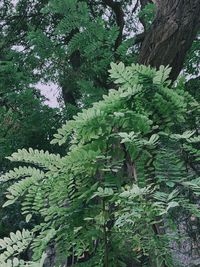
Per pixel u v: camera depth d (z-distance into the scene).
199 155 2.52
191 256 4.14
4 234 6.82
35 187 2.26
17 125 6.37
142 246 2.25
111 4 6.99
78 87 6.42
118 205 2.23
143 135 2.30
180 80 2.66
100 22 5.35
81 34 5.20
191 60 5.75
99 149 2.30
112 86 4.41
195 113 2.67
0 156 5.93
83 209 2.31
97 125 2.24
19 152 2.24
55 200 2.30
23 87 7.03
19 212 6.79
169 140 2.33
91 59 5.36
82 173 2.27
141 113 2.32
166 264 2.27
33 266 2.08
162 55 3.83
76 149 2.27
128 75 2.25
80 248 2.42
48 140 6.53
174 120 2.36
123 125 2.26
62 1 5.10
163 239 2.25
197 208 2.16
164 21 3.92
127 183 2.36
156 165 2.21
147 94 2.30
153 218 2.20
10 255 2.25
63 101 8.48
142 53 3.95
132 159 2.30
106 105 2.24
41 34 6.04
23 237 2.31
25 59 7.54
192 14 3.94
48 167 2.24
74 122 2.22
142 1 7.75
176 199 2.09
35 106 6.72
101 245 2.38
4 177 2.28
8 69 6.70
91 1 8.23
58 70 7.03
